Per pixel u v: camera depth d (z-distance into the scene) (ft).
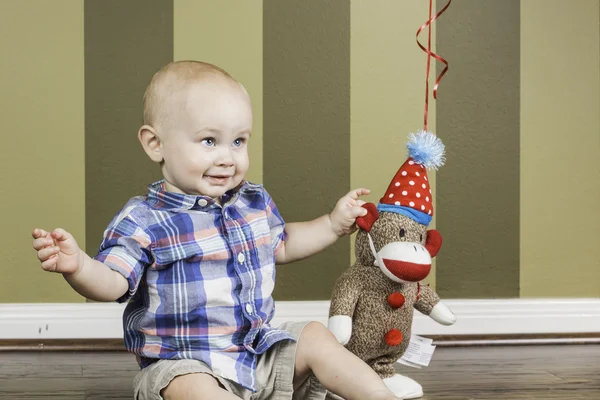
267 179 6.70
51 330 6.52
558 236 6.95
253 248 4.29
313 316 6.67
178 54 6.63
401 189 4.77
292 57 6.70
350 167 6.77
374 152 6.78
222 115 4.08
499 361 6.02
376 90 6.77
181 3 6.62
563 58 6.92
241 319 4.13
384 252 4.61
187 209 4.17
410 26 6.80
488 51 6.87
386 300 4.76
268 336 4.08
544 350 6.50
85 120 6.59
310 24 6.72
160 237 4.07
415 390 4.87
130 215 4.10
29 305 6.53
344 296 4.74
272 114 6.70
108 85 6.60
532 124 6.91
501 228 6.89
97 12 6.57
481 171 6.88
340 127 6.75
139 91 6.63
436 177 6.84
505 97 6.89
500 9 6.87
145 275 4.09
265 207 4.54
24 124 6.54
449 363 5.95
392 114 6.79
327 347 4.01
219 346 4.05
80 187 6.60
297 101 6.71
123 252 3.92
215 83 4.16
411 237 4.68
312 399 4.19
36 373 5.61
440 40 6.82
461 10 6.84
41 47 6.55
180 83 4.14
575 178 6.95
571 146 6.95
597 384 5.25
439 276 6.84
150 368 3.97
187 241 4.10
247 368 4.04
